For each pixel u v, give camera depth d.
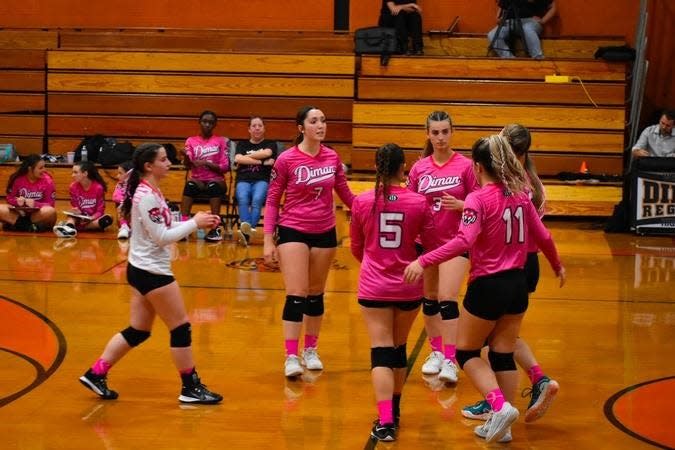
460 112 17.47
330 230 7.99
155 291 6.90
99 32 19.00
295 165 7.84
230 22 19.20
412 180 7.96
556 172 17.45
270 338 8.97
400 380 6.63
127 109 18.62
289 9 19.08
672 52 18.58
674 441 6.50
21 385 7.47
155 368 8.01
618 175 17.03
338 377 7.86
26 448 6.15
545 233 6.39
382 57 17.55
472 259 6.30
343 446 6.30
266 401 7.22
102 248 13.34
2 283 10.93
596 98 17.31
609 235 15.44
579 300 10.76
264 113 18.47
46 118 18.77
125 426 6.61
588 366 8.25
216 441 6.35
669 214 15.30
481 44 18.50
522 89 17.38
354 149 17.69
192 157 14.70
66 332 8.98
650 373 8.05
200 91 18.48
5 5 19.41
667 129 15.77
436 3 18.80
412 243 6.45
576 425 6.80
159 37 18.94
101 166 17.48
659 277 12.09
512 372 6.40
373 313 6.44
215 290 10.91
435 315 8.03
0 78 18.77
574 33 18.66
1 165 17.61
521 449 6.32
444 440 6.46
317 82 18.31
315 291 8.06
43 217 14.61
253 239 14.34
